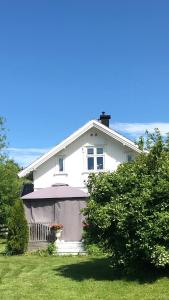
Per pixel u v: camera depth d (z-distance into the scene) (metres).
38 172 35.91
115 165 35.22
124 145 34.81
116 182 14.77
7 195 35.53
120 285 14.62
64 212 27.34
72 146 35.81
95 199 15.18
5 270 18.80
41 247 25.33
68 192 27.86
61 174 35.62
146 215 14.03
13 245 24.41
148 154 15.27
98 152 35.59
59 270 18.11
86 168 35.47
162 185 14.07
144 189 14.19
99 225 14.40
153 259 14.01
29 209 28.05
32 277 17.00
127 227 14.20
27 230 24.95
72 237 27.06
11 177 36.25
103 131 34.97
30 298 13.71
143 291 13.80
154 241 13.98
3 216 35.12
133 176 14.52
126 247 14.49
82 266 18.62
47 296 13.88
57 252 24.14
